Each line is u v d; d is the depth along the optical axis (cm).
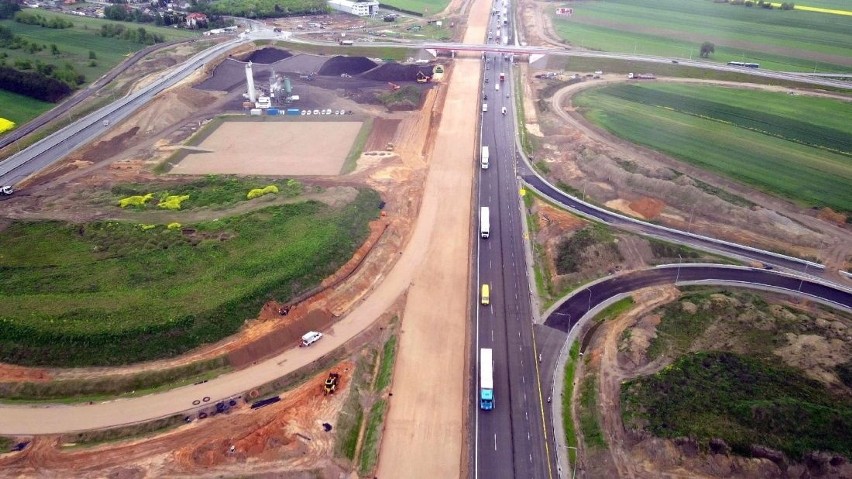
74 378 8462
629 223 12481
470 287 10675
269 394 8375
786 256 11225
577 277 10800
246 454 7356
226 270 10456
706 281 10581
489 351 8694
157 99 18662
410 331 9619
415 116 18238
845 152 14850
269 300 9912
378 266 11212
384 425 7894
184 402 8181
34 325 8994
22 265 10675
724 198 12950
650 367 8600
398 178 14512
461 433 7781
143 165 15125
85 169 14912
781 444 6994
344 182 14175
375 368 9019
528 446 7594
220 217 12275
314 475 7125
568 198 13600
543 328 9650
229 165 15188
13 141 16212
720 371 8244
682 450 7194
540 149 16262
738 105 18175
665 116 17600
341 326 9756
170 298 9706
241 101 19562
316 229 11762
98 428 7750
